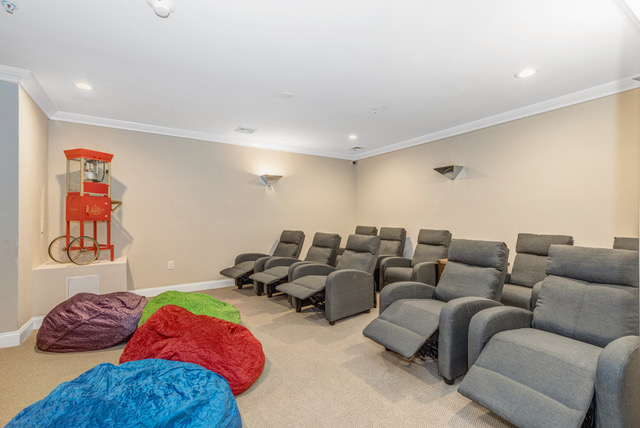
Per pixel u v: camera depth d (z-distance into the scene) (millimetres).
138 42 2287
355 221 6441
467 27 2133
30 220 3031
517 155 3842
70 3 1859
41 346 2604
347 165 6402
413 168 5223
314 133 4785
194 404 1413
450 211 4641
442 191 4754
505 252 2572
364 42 2312
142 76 2834
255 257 5070
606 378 1347
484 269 2564
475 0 1863
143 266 4324
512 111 3799
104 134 4062
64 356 2561
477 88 3146
